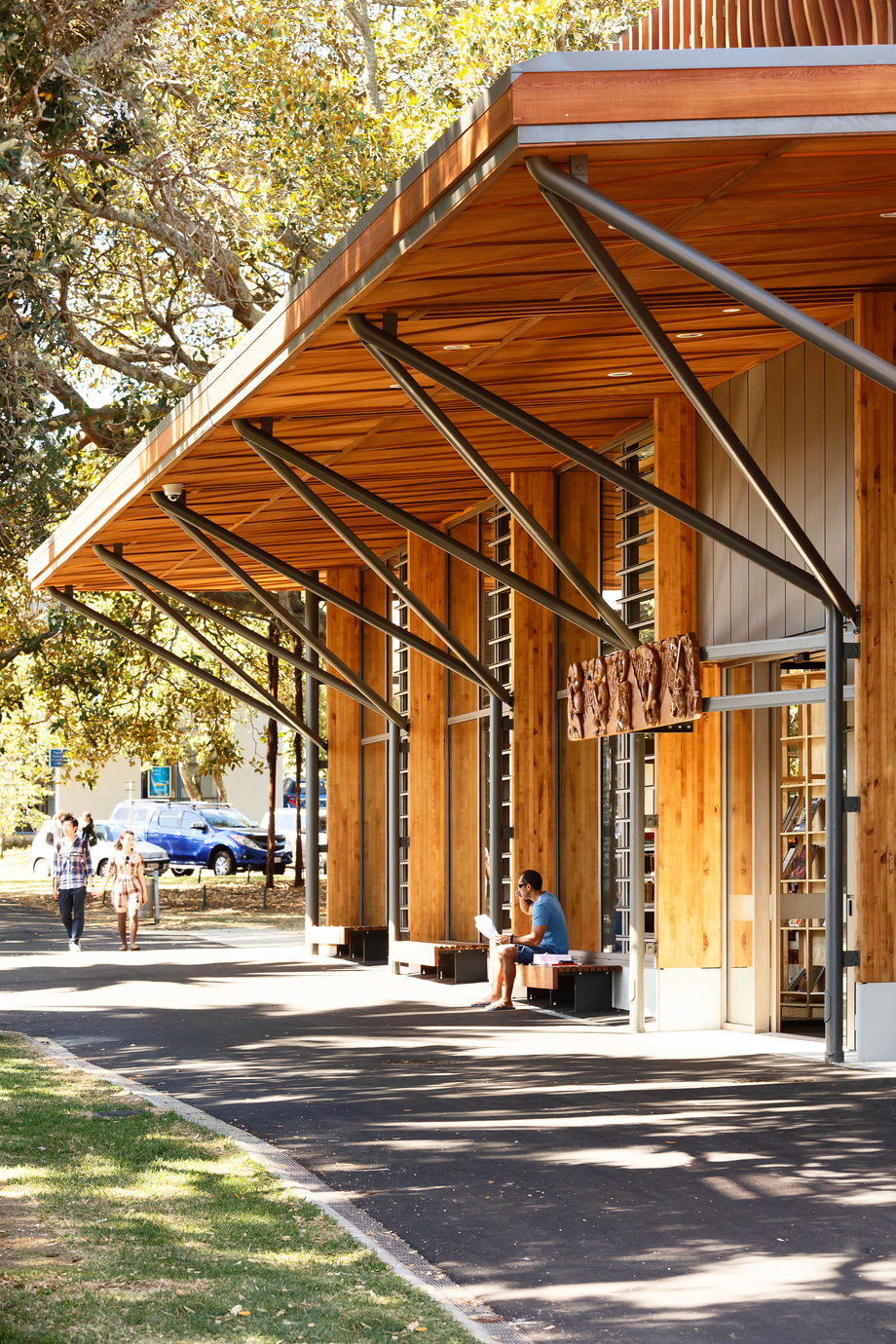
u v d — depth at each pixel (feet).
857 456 34.86
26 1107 30.32
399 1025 44.78
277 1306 17.40
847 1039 38.01
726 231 28.45
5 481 64.90
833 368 37.19
